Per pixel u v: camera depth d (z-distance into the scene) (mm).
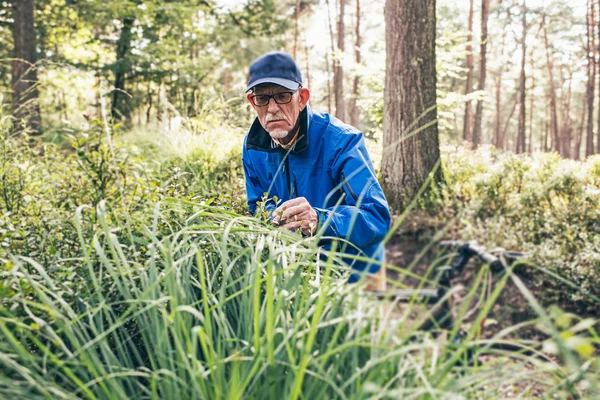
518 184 7664
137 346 1187
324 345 973
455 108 10883
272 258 1028
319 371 838
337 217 1839
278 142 2252
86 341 994
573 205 6477
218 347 930
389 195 7641
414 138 7703
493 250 2928
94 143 1738
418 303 890
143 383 1056
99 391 910
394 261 5555
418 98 7727
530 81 46000
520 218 6316
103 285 1226
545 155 9383
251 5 21406
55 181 2203
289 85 2096
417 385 854
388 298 931
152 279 1054
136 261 1217
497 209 6801
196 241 1310
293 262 1182
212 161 6168
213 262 1352
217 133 7617
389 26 7898
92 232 1422
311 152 2207
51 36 17000
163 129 7344
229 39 23234
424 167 7684
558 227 5902
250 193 2461
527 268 4871
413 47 7691
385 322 916
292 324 1031
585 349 582
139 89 19094
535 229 6008
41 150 3389
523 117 28156
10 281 1082
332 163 2182
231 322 1154
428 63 7738
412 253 5711
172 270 994
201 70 17969
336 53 11539
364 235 1920
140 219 1420
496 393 887
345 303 1040
